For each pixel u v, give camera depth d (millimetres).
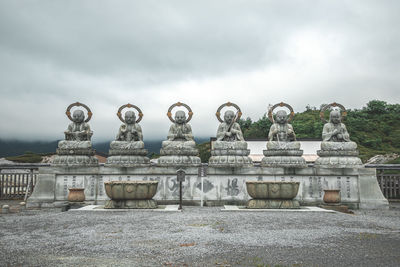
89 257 8078
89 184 19453
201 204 18297
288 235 10367
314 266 7398
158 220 13055
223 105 20828
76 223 12500
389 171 28172
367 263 7621
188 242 9508
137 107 20797
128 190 16266
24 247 9039
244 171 19438
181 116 20391
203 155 51062
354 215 15328
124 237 10141
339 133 20375
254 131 57656
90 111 20797
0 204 21000
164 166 19453
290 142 20031
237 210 16031
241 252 8484
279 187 16344
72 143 19922
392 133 61125
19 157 45438
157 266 7391
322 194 19250
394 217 15180
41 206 18766
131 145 19906
